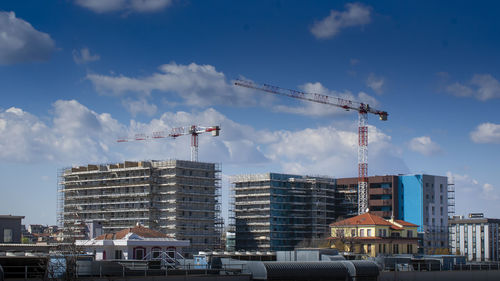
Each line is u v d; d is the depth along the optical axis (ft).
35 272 301.43
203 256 372.79
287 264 327.67
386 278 370.73
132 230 515.91
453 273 406.21
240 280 317.22
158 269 310.45
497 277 424.87
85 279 285.84
